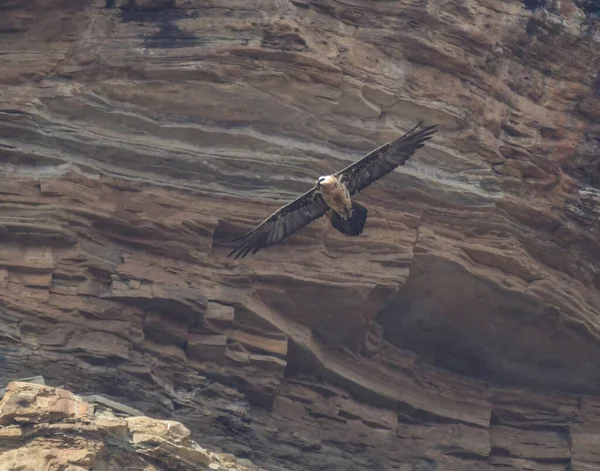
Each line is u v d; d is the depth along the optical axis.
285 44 105.69
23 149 103.00
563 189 112.19
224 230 105.56
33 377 94.19
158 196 104.38
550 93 114.25
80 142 104.25
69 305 99.25
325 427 107.50
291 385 107.81
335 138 107.75
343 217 73.25
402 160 73.81
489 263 109.44
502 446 114.19
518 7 113.56
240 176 106.25
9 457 81.06
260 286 105.00
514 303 110.62
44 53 105.88
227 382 103.12
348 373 109.56
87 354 98.19
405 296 109.88
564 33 114.25
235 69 104.81
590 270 113.56
